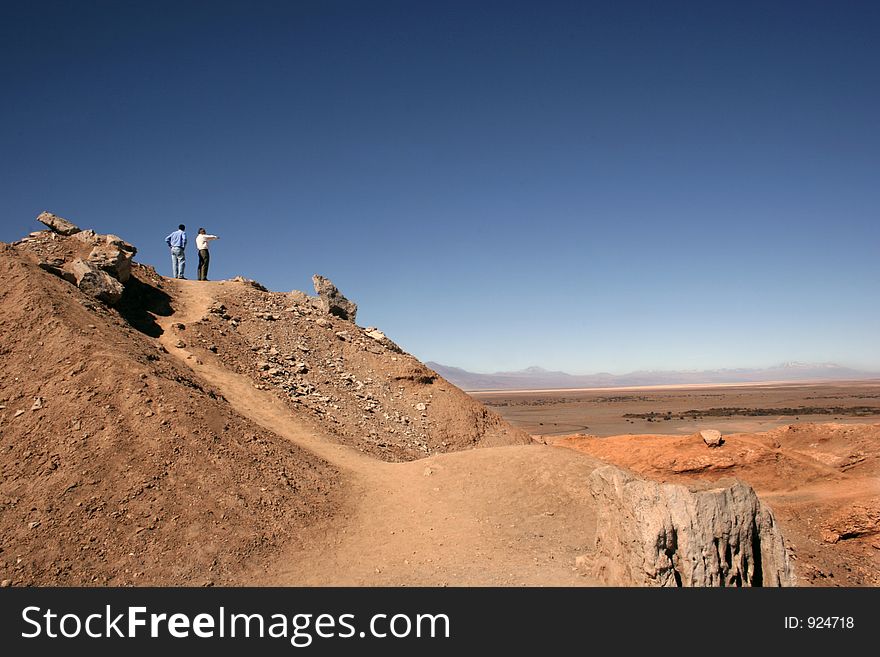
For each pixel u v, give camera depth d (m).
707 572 8.20
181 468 12.07
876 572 12.62
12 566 9.38
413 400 25.11
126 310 19.70
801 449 21.28
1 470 11.10
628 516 9.13
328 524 12.48
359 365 25.61
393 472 16.06
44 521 10.21
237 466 12.85
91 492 10.95
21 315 14.80
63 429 12.12
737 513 8.48
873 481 17.75
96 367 13.60
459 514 13.68
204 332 20.91
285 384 20.80
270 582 10.12
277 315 25.64
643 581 8.62
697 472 20.45
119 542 10.22
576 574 10.34
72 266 18.09
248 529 11.37
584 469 15.59
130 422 12.60
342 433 19.19
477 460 16.27
